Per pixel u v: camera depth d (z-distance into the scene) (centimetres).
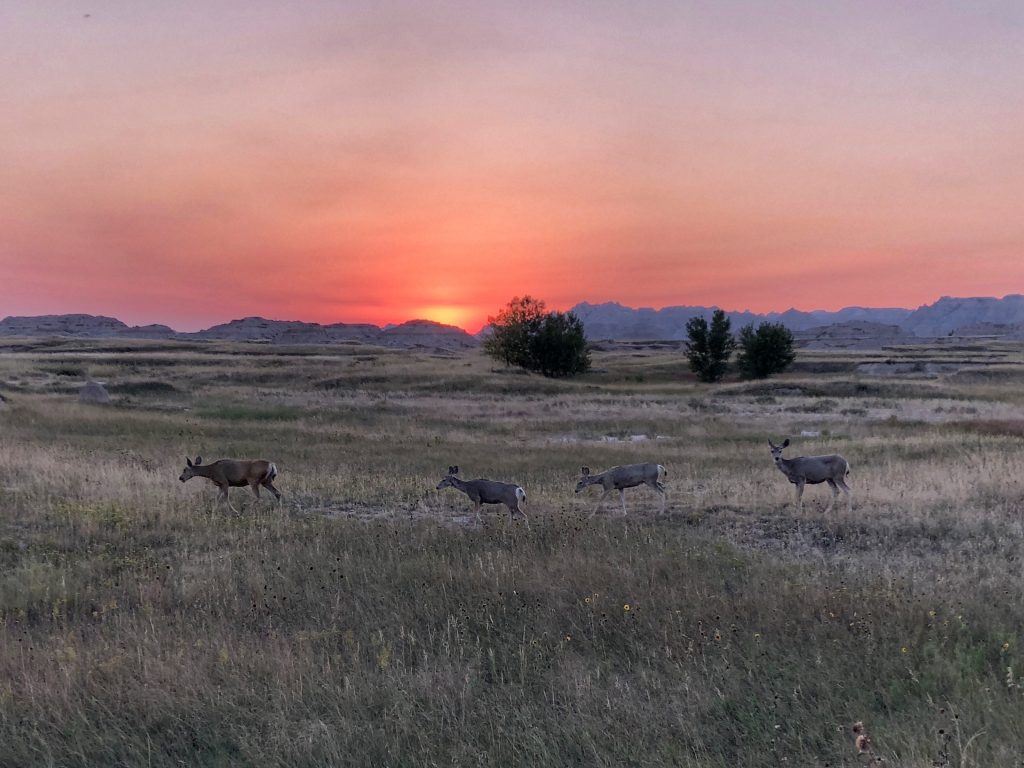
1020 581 1064
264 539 1402
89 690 749
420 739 658
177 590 1083
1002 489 1702
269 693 746
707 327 7888
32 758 636
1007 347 14512
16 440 2503
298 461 2442
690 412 4322
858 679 761
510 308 8206
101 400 4144
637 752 631
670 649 850
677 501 1778
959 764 581
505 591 1048
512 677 803
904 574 1114
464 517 1661
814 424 3781
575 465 2472
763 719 687
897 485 1834
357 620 970
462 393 5138
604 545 1309
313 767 618
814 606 955
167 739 677
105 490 1750
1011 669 736
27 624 962
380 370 6247
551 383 5766
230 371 6044
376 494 1909
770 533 1449
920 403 4534
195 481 1992
